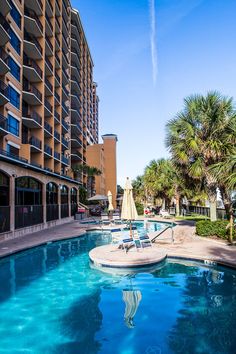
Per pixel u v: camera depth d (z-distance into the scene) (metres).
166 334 5.71
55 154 41.53
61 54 45.50
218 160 17.53
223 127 17.25
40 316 6.68
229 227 14.09
